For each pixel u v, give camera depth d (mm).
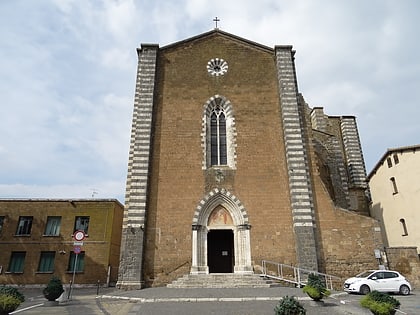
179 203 26234
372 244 25172
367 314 14430
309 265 24016
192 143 28094
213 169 27344
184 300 17812
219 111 29922
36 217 36438
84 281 33875
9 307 12234
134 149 27156
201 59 31188
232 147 28141
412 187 32812
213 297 18328
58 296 18297
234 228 26109
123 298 19500
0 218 36500
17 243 35281
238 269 24891
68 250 35219
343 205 36688
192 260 24672
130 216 25125
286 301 10953
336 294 21359
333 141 39344
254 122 28906
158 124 28562
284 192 26672
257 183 26953
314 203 26359
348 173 42781
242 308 15422
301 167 26641
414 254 25484
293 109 28578
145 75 29812
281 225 25734
